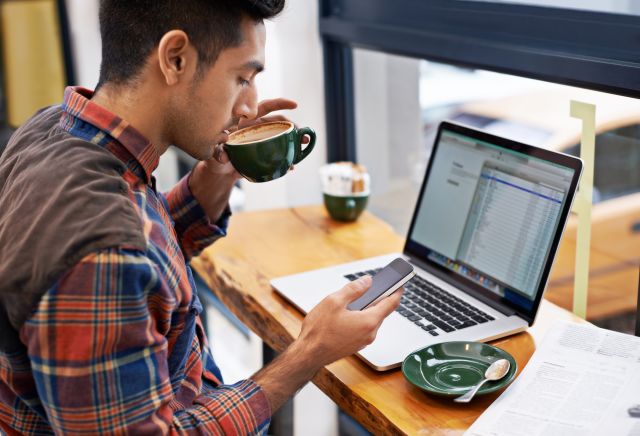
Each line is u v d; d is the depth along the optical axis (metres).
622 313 1.40
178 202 1.37
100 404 0.88
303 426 2.07
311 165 2.07
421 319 1.27
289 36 1.94
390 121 1.96
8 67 2.59
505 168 1.35
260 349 2.35
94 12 2.61
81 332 0.86
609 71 1.25
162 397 0.93
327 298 1.09
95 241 0.87
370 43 1.80
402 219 2.02
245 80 1.05
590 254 1.44
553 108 1.49
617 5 1.28
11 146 1.09
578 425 0.95
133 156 1.01
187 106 1.01
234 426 1.00
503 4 1.49
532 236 1.28
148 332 0.91
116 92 1.01
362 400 1.07
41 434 1.06
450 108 1.78
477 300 1.34
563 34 1.39
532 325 1.25
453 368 1.11
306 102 2.02
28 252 0.88
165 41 0.94
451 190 1.45
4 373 0.97
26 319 0.88
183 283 1.04
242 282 1.46
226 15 0.98
